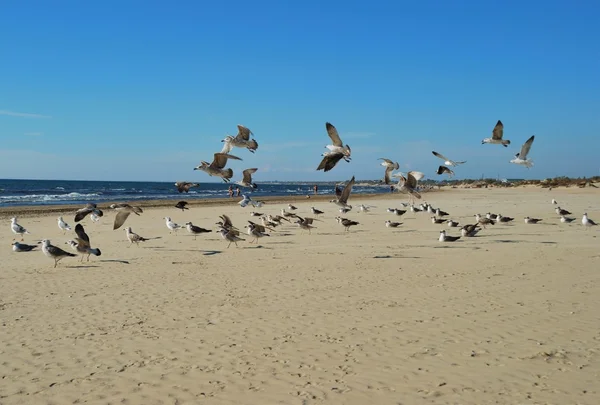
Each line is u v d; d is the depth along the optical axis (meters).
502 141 16.12
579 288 13.91
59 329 10.77
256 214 41.62
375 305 12.42
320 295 13.44
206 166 14.22
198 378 8.33
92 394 7.79
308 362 8.92
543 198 72.88
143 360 9.08
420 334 10.26
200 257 19.89
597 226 31.12
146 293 13.82
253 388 7.95
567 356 9.02
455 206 54.28
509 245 22.31
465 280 15.07
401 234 27.70
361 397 7.59
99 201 65.38
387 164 16.61
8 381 8.23
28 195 81.62
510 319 11.16
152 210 48.47
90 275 16.30
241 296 13.41
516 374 8.30
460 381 8.08
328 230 30.22
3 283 15.12
